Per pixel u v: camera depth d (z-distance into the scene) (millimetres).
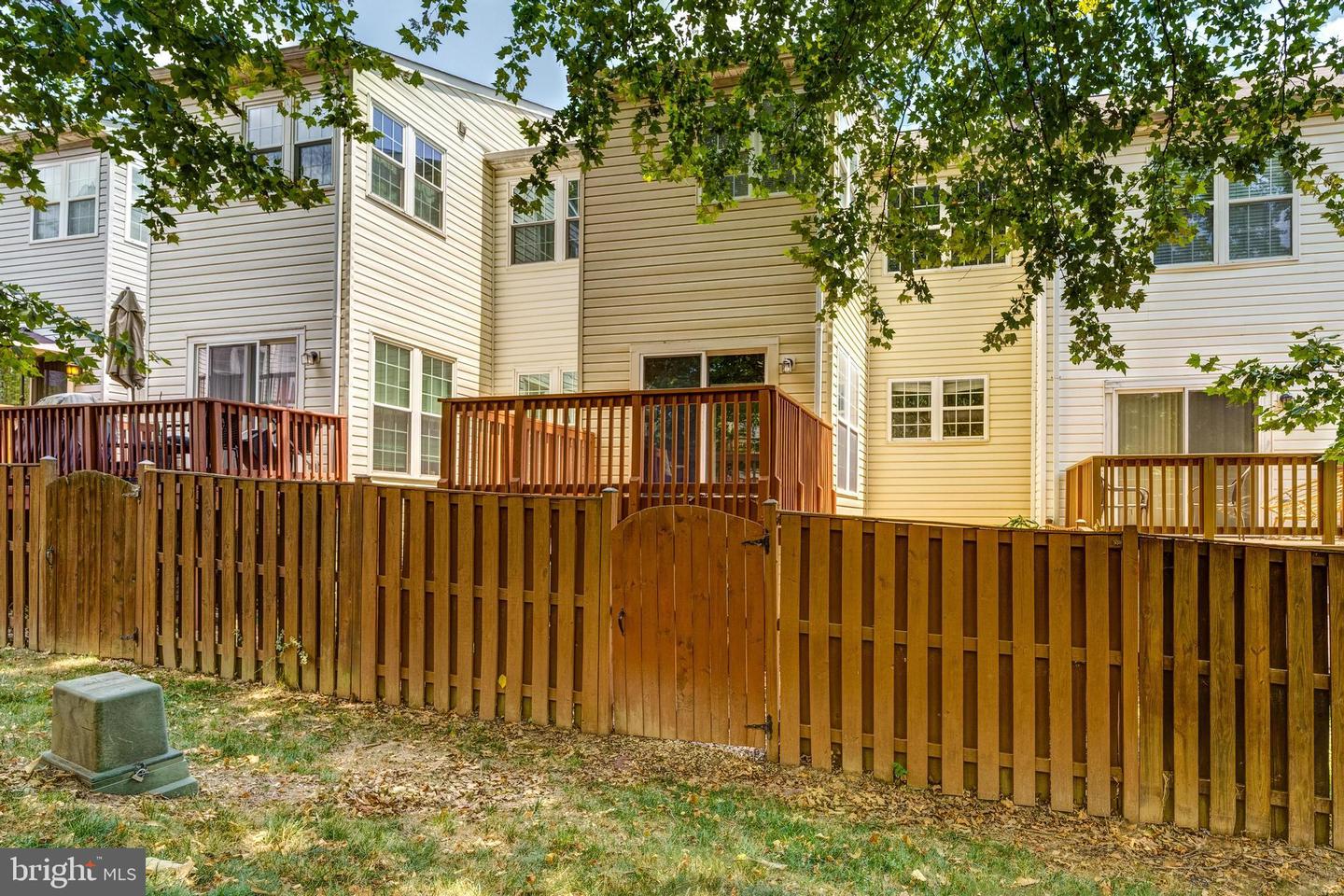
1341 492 9250
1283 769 3859
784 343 9492
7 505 7059
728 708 4898
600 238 10250
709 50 5793
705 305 9789
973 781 4367
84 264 12727
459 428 7754
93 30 4250
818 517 4691
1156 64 5156
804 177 6438
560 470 8531
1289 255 10453
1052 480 11211
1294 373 5070
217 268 10898
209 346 10922
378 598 5715
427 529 5621
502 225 13422
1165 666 4051
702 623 4984
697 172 6414
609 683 5113
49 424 8953
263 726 5039
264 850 3139
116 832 3025
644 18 5523
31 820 3037
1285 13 4996
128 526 6477
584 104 5656
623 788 4270
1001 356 12430
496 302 13383
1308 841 3779
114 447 8594
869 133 6730
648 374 10031
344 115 5527
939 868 3475
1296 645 3834
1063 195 5785
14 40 4203
